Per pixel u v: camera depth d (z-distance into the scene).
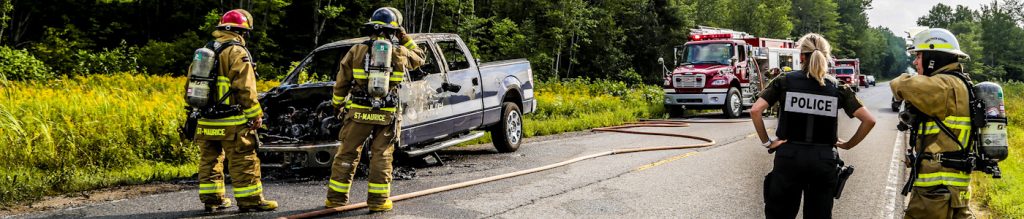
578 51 43.75
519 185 6.95
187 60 26.98
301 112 7.34
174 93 15.90
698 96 18.88
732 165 8.52
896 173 8.09
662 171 7.97
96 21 28.56
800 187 4.10
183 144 9.39
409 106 7.44
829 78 4.05
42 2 28.95
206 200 5.41
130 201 5.89
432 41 8.20
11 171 7.34
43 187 6.26
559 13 38.41
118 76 18.92
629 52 45.84
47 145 8.23
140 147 9.16
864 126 3.97
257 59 28.61
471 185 6.90
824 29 86.81
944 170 3.93
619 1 45.16
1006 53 85.50
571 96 21.52
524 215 5.60
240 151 5.31
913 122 4.06
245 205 5.43
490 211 5.72
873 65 118.75
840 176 4.07
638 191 6.71
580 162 8.71
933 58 4.00
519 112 10.03
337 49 8.10
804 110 4.01
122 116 9.60
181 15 30.53
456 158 9.20
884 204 6.28
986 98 3.91
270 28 28.61
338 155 5.61
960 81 3.94
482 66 9.17
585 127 14.83
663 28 46.00
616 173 7.79
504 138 9.61
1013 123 21.28
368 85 5.30
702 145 10.62
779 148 4.12
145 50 25.97
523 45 37.75
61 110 9.86
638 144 11.06
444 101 8.10
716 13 57.62
